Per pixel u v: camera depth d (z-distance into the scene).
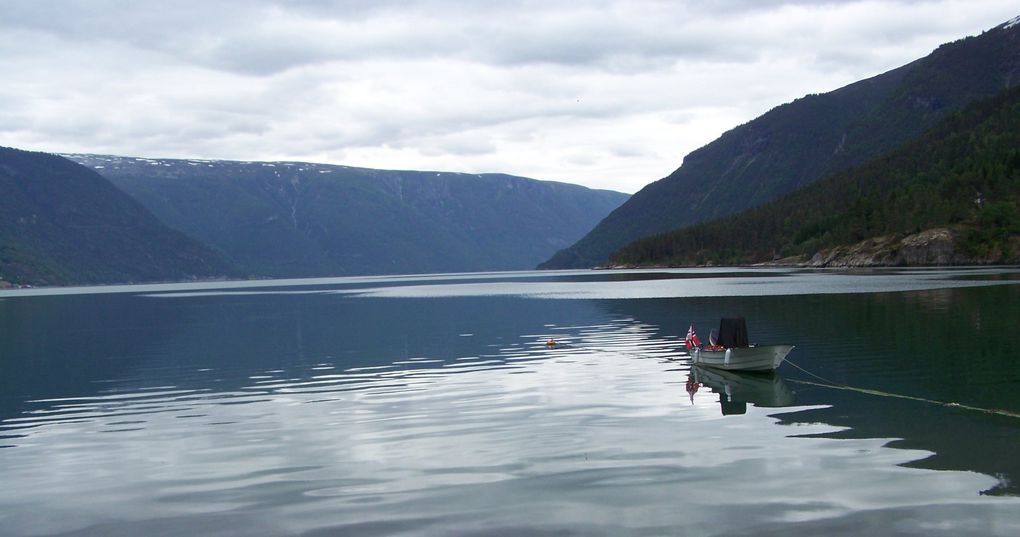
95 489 21.48
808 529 16.69
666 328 59.88
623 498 18.94
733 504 18.28
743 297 89.94
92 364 49.12
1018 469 20.25
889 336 47.53
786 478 20.00
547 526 17.38
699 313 71.31
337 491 20.34
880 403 28.77
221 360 49.22
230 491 20.75
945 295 77.75
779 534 16.48
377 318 80.62
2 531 18.56
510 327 64.81
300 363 46.44
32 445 26.98
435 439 25.42
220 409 32.53
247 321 83.50
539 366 41.25
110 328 79.25
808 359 40.03
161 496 20.59
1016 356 38.09
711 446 23.33
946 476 19.81
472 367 41.88
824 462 21.28
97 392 38.19
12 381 42.50
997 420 25.61
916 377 33.56
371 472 21.91
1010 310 59.31
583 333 57.81
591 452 23.08
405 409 30.69
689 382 34.91
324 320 81.00
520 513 18.20
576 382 35.59
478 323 69.94
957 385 31.47
